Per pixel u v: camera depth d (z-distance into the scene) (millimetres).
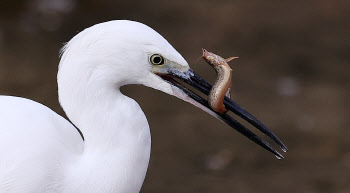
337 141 10320
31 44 12391
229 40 13453
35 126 5508
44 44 12422
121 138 5164
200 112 10891
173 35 13367
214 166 9547
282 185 9180
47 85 11117
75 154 5625
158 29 13539
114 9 13977
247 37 13648
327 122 10852
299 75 12406
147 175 9219
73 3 13898
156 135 10125
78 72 5039
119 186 5258
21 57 11953
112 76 5070
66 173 5387
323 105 11383
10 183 5309
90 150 5297
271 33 13914
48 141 5449
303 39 13773
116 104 5148
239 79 12039
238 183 9195
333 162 9781
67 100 5133
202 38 13375
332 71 12609
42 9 13562
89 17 13477
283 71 12492
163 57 5117
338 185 9203
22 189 5320
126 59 5027
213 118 10742
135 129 5180
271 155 9914
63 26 13039
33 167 5320
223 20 14266
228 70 5312
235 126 5594
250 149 10023
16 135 5410
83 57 5020
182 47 12898
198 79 5293
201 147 9969
